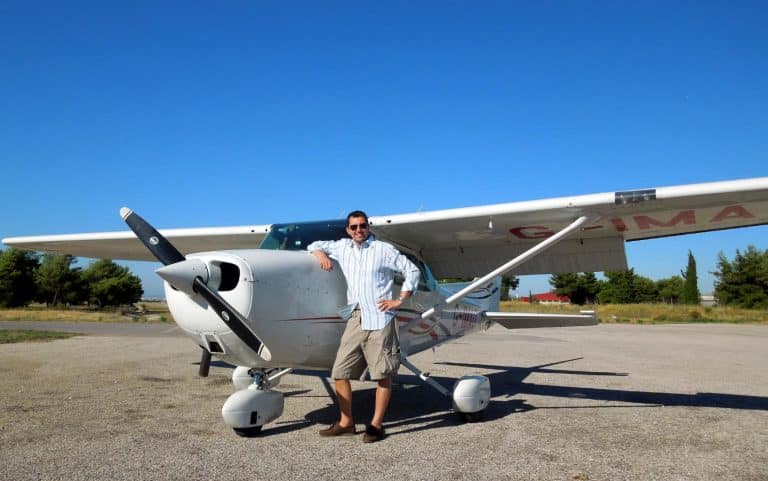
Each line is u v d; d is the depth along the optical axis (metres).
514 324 6.37
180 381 5.89
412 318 4.86
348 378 3.60
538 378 6.51
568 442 3.44
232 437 3.49
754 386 5.92
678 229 4.78
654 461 3.04
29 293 42.94
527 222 4.61
